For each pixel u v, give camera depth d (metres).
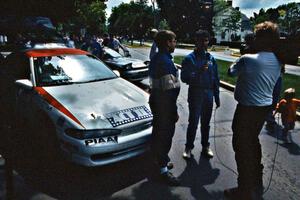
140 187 3.36
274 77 2.82
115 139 3.50
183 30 59.09
